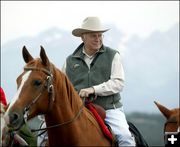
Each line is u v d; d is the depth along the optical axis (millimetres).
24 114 9664
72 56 11547
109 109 11297
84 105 10859
